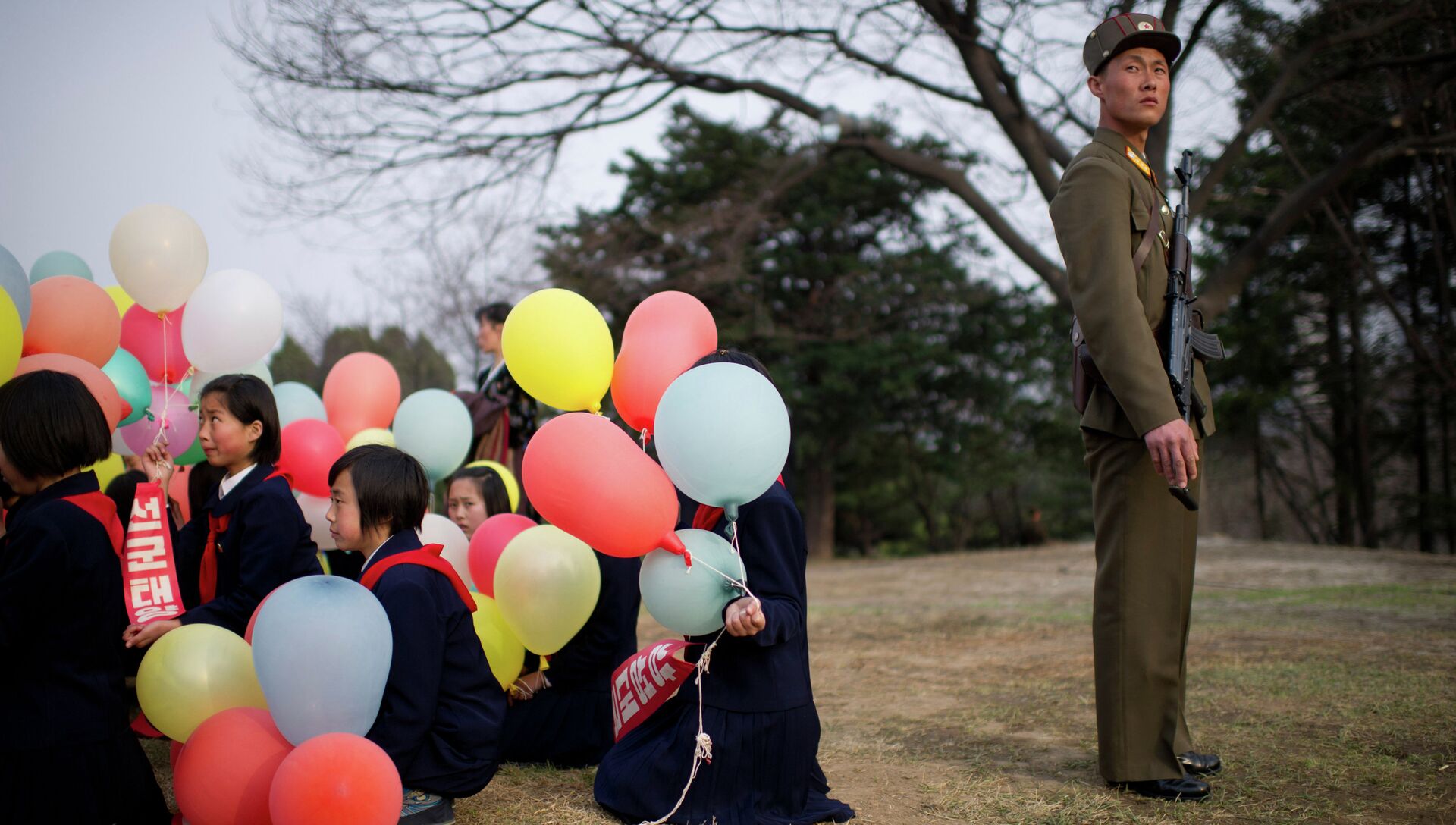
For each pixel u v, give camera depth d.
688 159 18.95
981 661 4.70
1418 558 9.20
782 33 10.76
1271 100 9.88
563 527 2.23
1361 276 15.83
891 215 19.50
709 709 2.40
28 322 2.71
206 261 3.28
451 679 2.41
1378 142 9.81
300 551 2.77
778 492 2.44
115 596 2.23
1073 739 3.19
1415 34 9.95
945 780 2.80
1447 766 2.68
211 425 2.85
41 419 2.15
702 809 2.33
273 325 3.28
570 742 3.04
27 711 2.06
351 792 1.95
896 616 6.45
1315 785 2.59
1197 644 4.73
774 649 2.39
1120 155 2.69
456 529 3.22
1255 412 17.00
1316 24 9.82
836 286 18.45
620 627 3.08
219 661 2.30
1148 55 2.67
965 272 18.89
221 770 2.09
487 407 5.30
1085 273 2.55
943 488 25.80
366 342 18.98
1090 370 2.67
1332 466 18.23
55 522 2.09
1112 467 2.64
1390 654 4.19
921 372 19.12
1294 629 5.11
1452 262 15.32
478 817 2.50
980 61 9.93
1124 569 2.61
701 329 2.67
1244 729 3.15
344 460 2.51
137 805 2.22
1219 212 13.43
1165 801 2.52
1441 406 15.97
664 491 2.21
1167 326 2.64
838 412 18.64
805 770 2.42
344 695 2.05
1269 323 16.80
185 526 3.02
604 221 16.58
